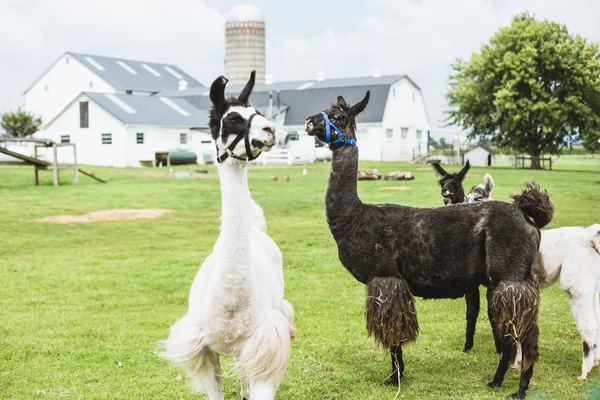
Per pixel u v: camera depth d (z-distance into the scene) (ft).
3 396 20.88
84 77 216.13
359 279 22.24
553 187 87.71
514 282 20.24
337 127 21.56
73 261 43.47
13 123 190.80
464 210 21.16
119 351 25.16
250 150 15.15
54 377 22.45
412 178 99.60
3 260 43.83
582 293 22.12
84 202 75.10
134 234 54.65
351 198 21.86
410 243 21.08
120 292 35.06
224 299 15.52
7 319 29.68
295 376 22.61
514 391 20.92
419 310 31.04
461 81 160.04
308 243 49.42
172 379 22.29
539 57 150.82
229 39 262.26
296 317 29.94
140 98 166.50
